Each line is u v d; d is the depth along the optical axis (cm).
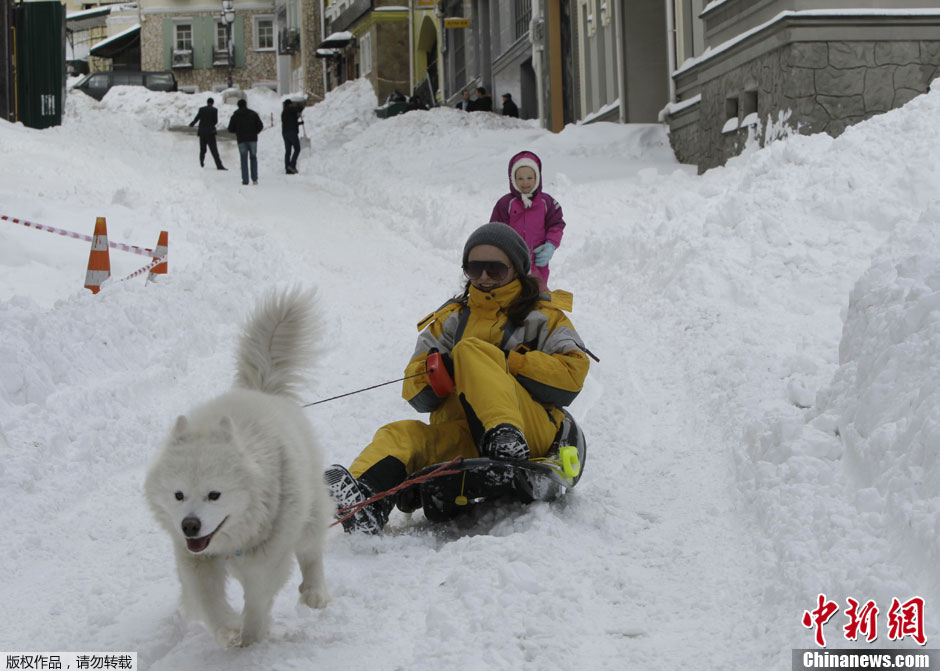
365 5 4781
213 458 347
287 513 375
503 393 497
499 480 489
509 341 534
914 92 1528
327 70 6069
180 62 6788
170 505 350
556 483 505
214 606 370
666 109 2147
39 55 2733
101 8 7619
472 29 3847
